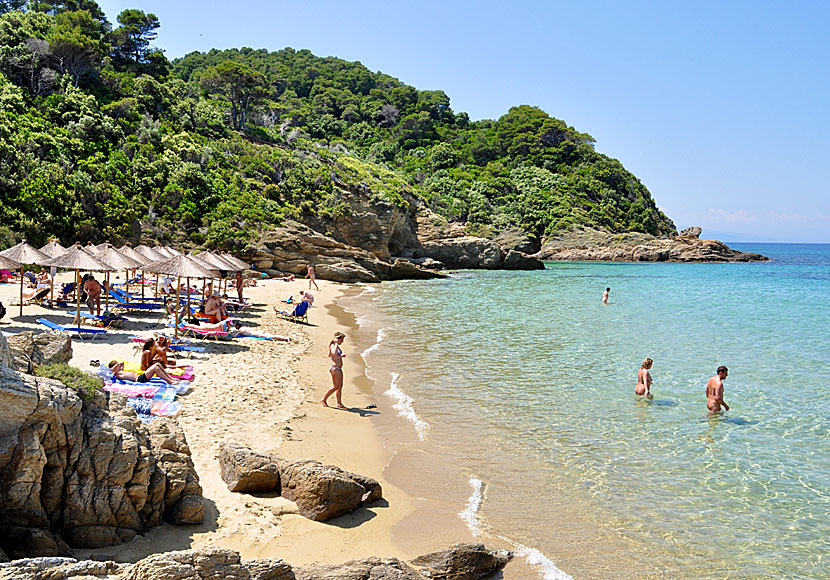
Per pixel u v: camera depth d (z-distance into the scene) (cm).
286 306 3123
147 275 3978
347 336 2402
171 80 7556
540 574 746
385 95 14588
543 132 13388
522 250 9281
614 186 12875
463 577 722
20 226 3891
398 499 940
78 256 1911
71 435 677
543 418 1368
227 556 578
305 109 12569
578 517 898
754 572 757
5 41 5641
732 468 1095
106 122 5303
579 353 2111
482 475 1045
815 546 823
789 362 2000
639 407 1466
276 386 1495
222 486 874
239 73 7844
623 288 5006
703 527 873
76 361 1510
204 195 5169
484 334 2498
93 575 522
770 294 4506
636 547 815
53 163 4428
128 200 4709
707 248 10494
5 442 624
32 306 2317
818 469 1096
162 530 726
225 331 2020
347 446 1140
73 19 6425
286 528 792
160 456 759
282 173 6181
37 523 628
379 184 7125
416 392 1567
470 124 15162
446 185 10281
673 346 2264
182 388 1344
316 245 5238
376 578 657
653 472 1073
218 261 2559
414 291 4503
